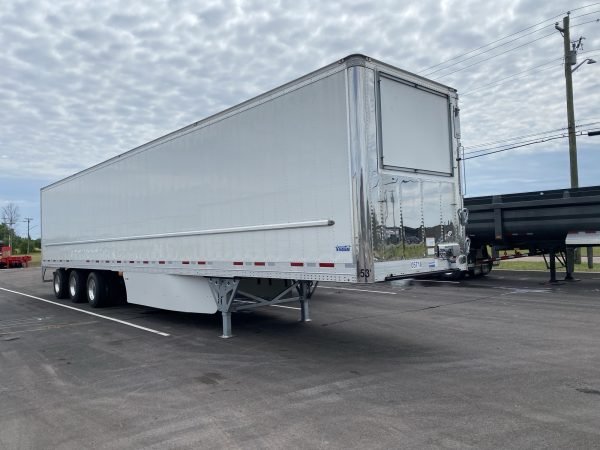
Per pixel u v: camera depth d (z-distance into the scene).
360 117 5.96
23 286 21.80
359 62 6.02
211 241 8.41
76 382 6.05
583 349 6.84
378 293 13.94
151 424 4.57
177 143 9.29
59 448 4.11
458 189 7.47
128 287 11.06
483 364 6.19
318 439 4.07
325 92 6.35
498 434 4.02
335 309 11.15
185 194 9.06
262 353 7.16
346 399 5.03
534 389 5.14
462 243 7.46
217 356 7.08
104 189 12.09
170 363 6.80
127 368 6.63
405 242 6.46
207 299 8.79
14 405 5.26
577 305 10.69
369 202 5.98
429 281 16.78
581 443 3.81
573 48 19.91
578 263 20.70
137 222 10.65
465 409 4.62
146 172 10.31
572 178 19.33
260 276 7.38
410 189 6.64
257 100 7.43
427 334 8.13
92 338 8.80
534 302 11.32
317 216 6.45
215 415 4.73
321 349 7.30
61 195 14.84
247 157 7.62
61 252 14.98
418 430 4.16
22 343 8.61
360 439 4.03
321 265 6.40
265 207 7.29
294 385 5.57
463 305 11.20
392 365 6.28
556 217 13.58
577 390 5.09
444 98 7.39
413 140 6.76
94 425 4.60
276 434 4.21
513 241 14.97
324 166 6.36
